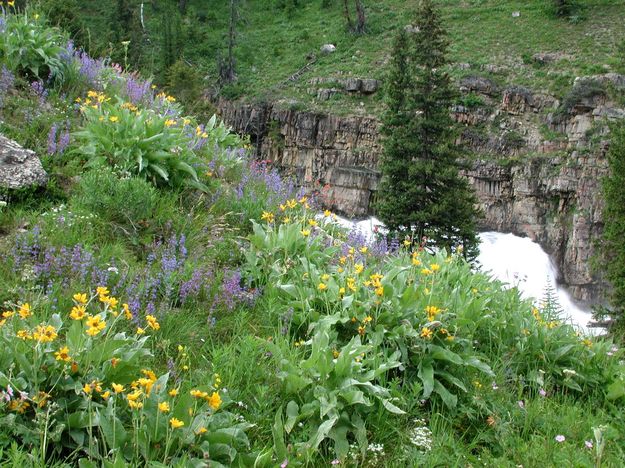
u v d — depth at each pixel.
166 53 66.50
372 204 29.52
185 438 3.34
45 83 8.56
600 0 69.88
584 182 44.81
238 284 5.50
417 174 27.97
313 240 6.26
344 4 77.94
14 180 5.94
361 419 4.07
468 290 6.02
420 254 6.92
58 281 4.79
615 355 5.83
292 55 71.31
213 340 4.81
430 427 4.36
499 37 65.12
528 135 49.81
